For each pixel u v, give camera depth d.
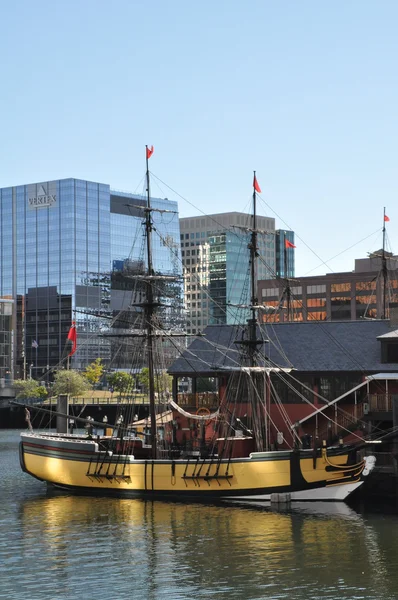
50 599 49.41
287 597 49.34
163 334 92.94
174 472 79.75
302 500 77.44
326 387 89.50
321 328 95.38
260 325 95.38
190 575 53.66
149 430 95.75
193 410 93.50
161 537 63.44
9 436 169.38
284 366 90.38
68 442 84.62
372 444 77.19
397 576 52.94
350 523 67.75
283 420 89.19
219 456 79.88
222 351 95.75
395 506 75.50
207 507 75.50
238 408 91.12
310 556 57.53
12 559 57.75
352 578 52.62
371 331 93.81
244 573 53.94
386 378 83.62
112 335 93.69
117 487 81.94
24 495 83.69
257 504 76.75
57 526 67.81
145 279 92.88
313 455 76.94
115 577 53.44
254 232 92.19
